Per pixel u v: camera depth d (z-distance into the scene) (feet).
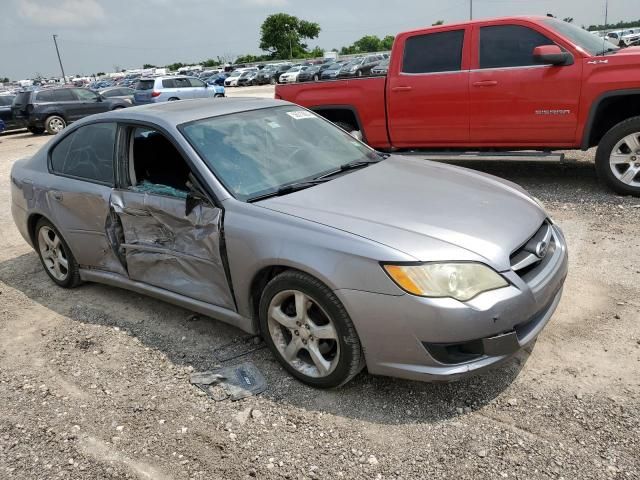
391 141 24.11
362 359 9.65
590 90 19.51
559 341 11.21
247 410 10.03
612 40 22.99
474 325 8.70
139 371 11.64
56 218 14.88
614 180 19.75
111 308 14.67
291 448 9.03
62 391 11.22
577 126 20.13
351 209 10.35
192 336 12.80
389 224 9.70
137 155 13.46
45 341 13.34
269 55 323.78
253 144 12.50
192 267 11.82
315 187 11.50
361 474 8.36
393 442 8.93
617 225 17.13
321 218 10.03
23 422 10.36
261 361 11.50
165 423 9.93
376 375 10.63
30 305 15.48
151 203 12.19
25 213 16.10
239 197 11.06
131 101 75.46
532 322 9.64
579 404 9.35
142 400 10.64
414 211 10.24
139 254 12.94
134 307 14.57
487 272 8.98
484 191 11.46
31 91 65.77
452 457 8.50
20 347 13.21
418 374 9.06
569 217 18.35
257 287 10.99
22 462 9.34
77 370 11.93
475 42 21.45
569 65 19.75
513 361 10.69
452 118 22.30
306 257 9.57
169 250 12.16
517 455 8.40
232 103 14.06
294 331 10.35
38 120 64.90
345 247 9.29
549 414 9.20
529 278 9.64
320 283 9.55
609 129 21.50
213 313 11.87
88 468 9.07
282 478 8.44
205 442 9.36
